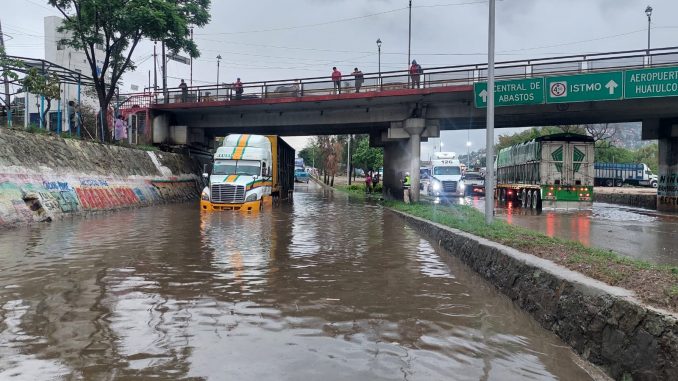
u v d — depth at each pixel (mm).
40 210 17188
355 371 4316
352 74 26703
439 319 5988
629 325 4281
